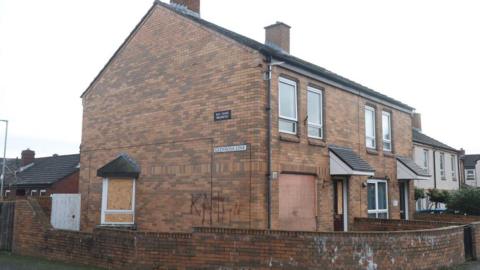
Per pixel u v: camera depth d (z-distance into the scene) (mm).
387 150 18453
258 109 11898
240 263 9305
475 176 49625
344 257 9023
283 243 9094
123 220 14562
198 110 13281
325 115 14531
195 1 17203
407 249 9789
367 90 16703
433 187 29672
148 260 10078
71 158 35719
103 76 16594
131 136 15172
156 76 14703
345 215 15141
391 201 18047
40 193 32906
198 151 13086
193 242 9734
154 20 15117
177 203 13422
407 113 20266
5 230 14219
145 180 14453
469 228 12422
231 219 12055
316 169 13836
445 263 10812
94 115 16672
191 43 13812
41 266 11273
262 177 11758
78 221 16250
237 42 12555
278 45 16859
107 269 10750
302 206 13258
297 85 13500
